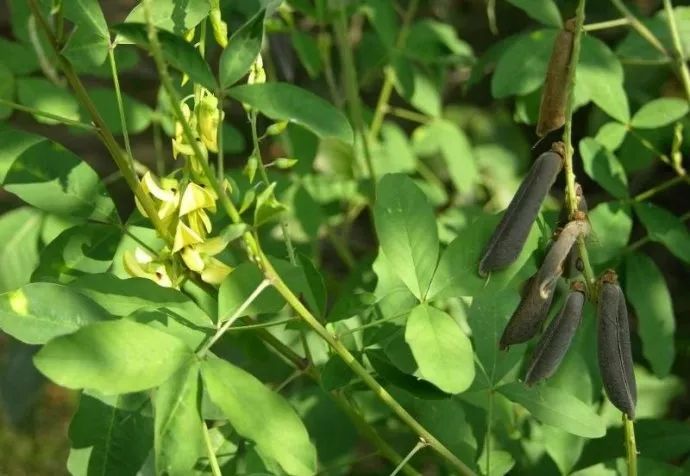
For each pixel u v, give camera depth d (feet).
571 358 3.29
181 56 2.84
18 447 5.04
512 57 3.42
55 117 2.95
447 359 2.89
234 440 3.10
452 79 4.31
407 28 3.75
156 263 2.97
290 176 3.59
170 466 2.78
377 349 3.08
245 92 2.86
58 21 2.93
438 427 3.19
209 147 2.93
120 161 2.95
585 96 3.41
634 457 2.98
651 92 3.76
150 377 2.78
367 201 3.69
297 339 3.31
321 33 3.67
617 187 3.36
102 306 2.89
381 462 3.66
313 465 2.81
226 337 3.37
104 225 3.08
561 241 2.88
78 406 2.93
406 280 2.95
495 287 2.95
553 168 2.89
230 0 3.42
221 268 2.94
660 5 3.83
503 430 3.29
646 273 3.37
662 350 3.36
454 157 3.80
